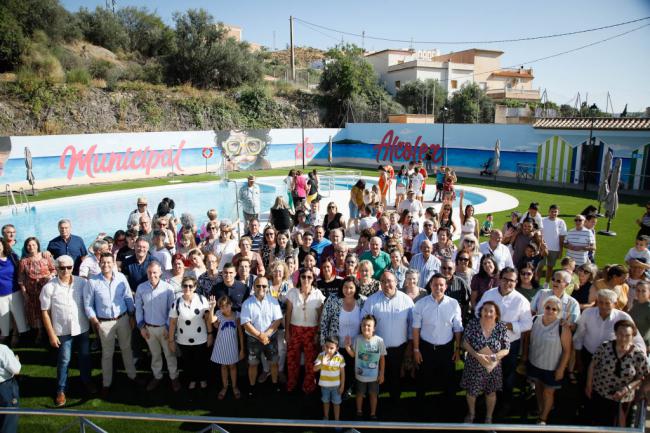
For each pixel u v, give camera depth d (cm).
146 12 4747
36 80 2762
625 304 553
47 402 550
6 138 2145
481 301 522
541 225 883
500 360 482
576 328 502
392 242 680
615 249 1169
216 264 619
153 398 556
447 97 4522
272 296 559
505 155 2655
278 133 3191
